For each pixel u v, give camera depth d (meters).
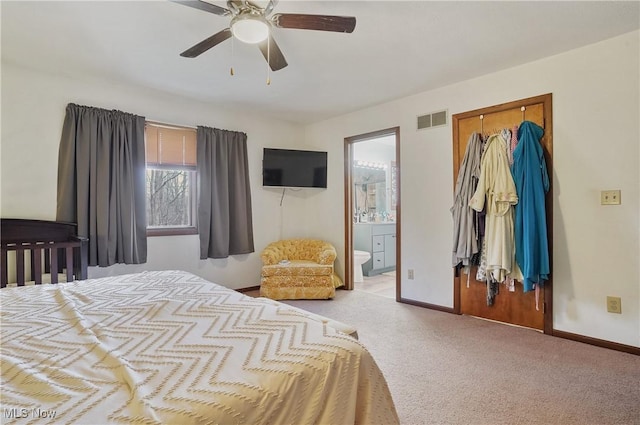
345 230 4.40
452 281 3.34
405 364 2.20
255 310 1.32
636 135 2.34
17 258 2.58
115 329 1.14
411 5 2.01
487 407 1.71
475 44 2.50
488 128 3.06
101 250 3.11
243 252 4.13
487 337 2.68
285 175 4.40
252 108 4.10
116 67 2.88
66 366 0.89
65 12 2.07
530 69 2.81
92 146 3.09
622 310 2.41
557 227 2.68
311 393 0.88
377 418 1.02
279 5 2.00
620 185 2.40
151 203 3.62
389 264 5.77
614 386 1.92
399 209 3.76
